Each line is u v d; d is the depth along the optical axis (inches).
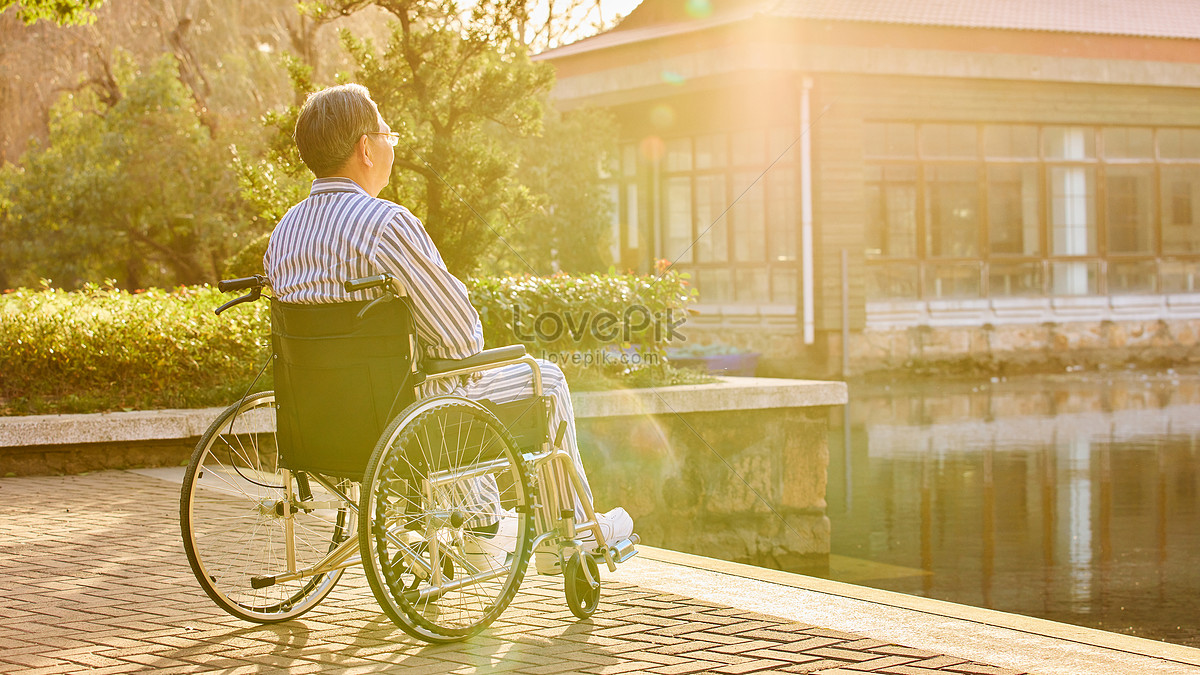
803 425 261.7
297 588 128.9
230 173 687.7
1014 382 665.6
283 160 329.7
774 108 619.8
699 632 118.3
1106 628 188.7
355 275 110.4
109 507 198.4
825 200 663.1
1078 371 743.7
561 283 269.0
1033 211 769.6
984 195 749.3
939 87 709.3
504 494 123.6
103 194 690.2
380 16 585.3
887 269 725.3
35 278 727.7
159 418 244.5
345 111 116.0
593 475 248.7
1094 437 422.3
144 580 142.6
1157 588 216.5
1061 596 211.0
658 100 505.7
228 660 109.0
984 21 702.5
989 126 751.1
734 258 630.5
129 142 698.8
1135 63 759.7
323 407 113.2
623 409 249.9
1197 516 284.4
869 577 229.3
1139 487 323.6
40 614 127.3
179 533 172.6
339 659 109.0
